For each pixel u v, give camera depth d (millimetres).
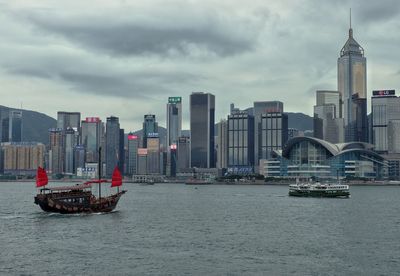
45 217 170875
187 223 156500
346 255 101438
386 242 117438
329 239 122188
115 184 190750
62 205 175125
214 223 157000
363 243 115938
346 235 129250
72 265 92375
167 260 96750
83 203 182500
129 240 120312
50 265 92375
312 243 115938
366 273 86875
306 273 86875
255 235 129125
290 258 98562
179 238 123625
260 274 86062
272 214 189875
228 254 102500
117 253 103500
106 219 165750
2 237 125062
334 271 88125
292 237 125500
